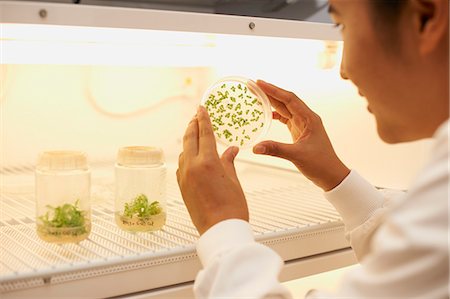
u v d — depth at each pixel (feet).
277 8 3.01
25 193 3.65
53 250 2.45
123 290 2.28
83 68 4.29
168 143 4.74
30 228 2.85
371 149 3.54
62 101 4.23
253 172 4.40
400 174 3.40
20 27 2.27
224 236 2.00
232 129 2.71
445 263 1.41
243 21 2.55
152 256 2.31
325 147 2.68
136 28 2.30
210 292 1.87
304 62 3.69
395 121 1.91
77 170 2.50
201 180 2.14
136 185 2.66
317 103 3.77
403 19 1.73
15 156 4.10
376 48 1.81
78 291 2.19
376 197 2.65
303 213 3.11
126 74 4.47
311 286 3.41
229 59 3.88
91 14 2.21
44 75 4.14
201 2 2.88
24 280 2.10
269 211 3.16
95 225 2.88
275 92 2.74
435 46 1.70
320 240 2.78
